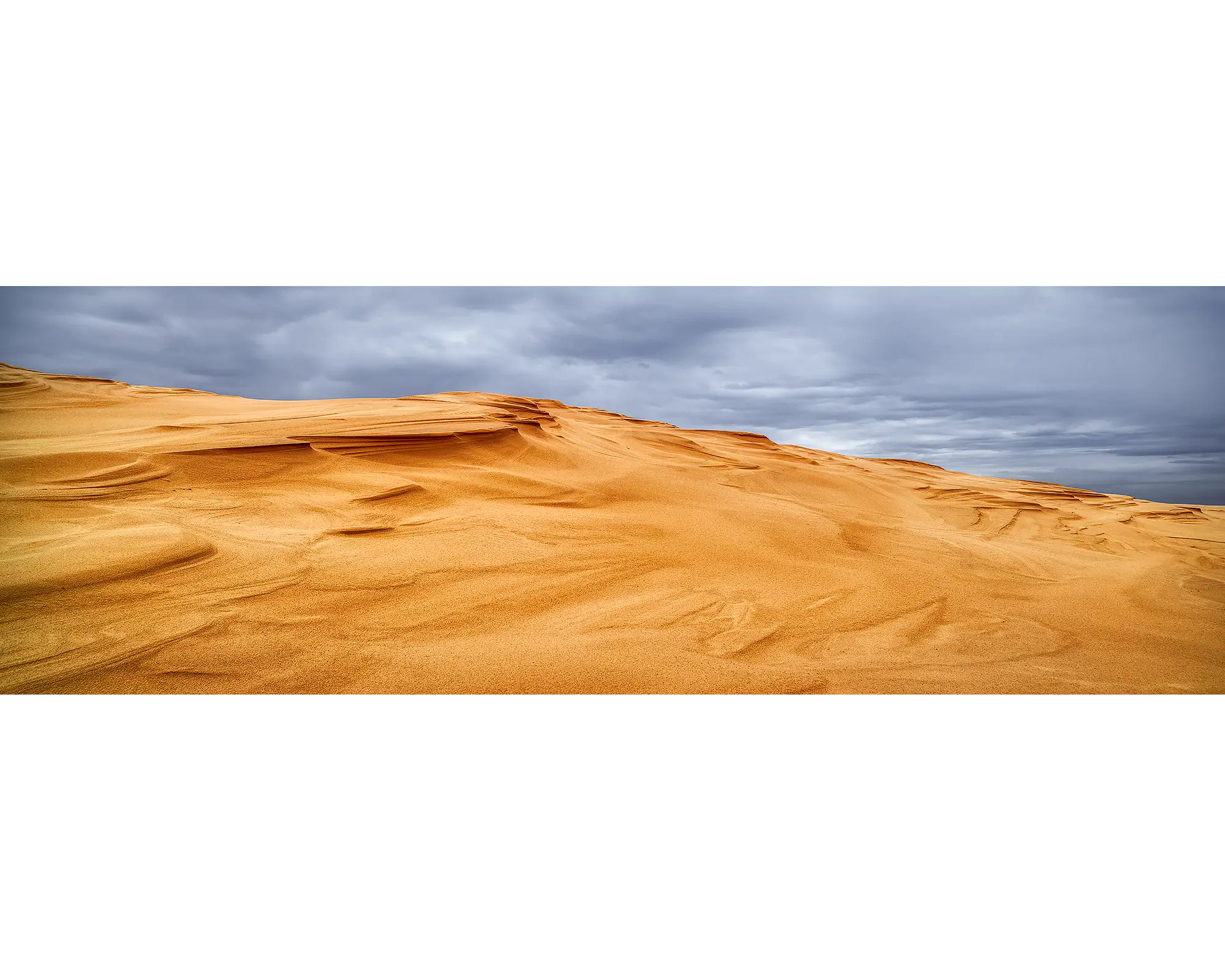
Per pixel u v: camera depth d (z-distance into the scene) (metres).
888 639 4.88
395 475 7.55
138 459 6.96
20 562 4.73
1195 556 10.14
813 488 12.48
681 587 5.45
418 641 4.20
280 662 3.87
